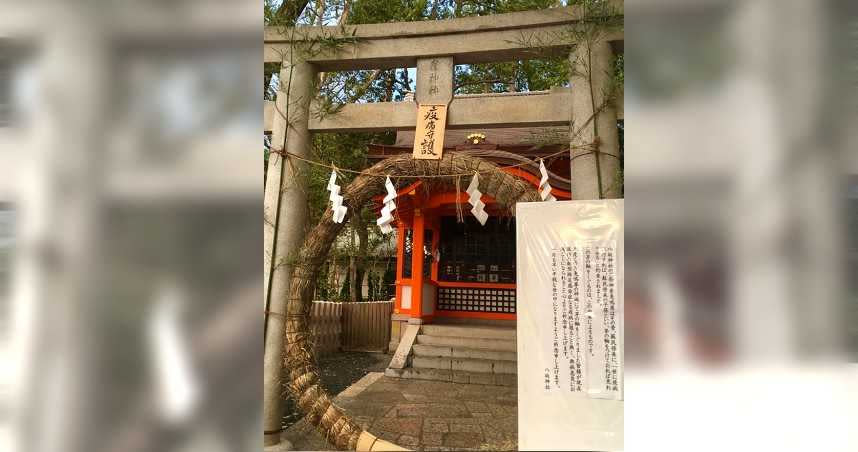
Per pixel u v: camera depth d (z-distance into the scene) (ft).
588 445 8.96
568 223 9.67
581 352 9.27
